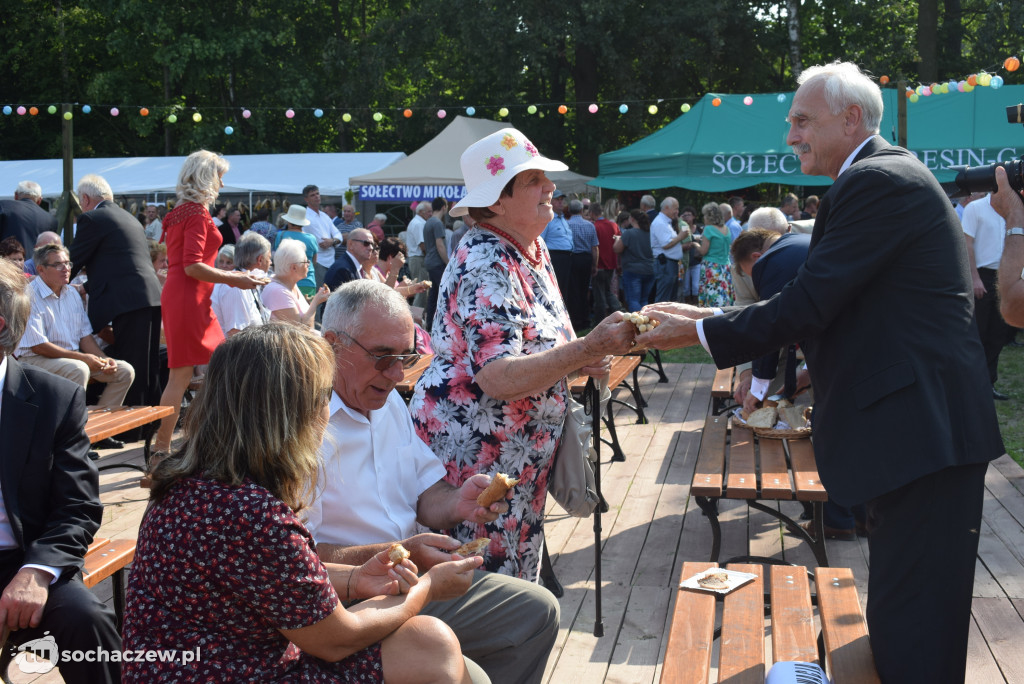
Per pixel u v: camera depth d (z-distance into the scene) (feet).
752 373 15.93
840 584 9.41
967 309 7.45
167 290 17.47
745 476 13.08
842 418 7.50
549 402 8.74
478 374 8.23
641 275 39.83
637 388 23.22
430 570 6.91
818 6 81.35
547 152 78.02
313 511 7.52
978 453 7.23
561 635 11.71
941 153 43.04
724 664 7.80
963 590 7.30
